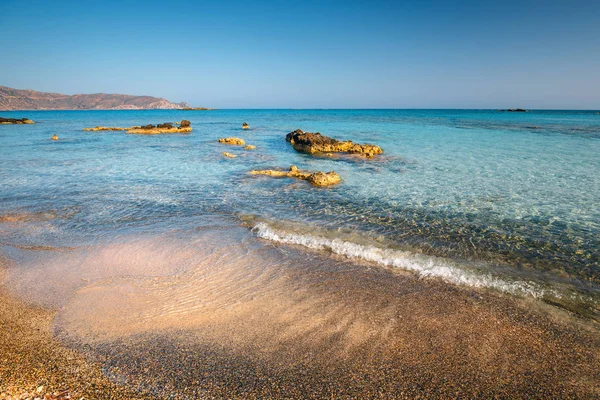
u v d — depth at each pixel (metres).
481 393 4.44
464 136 37.03
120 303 6.41
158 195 13.91
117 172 18.52
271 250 8.77
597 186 14.78
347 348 5.23
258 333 5.58
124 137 39.09
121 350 5.16
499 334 5.56
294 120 80.06
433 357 5.04
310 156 23.97
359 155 23.78
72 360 4.93
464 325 5.79
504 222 10.77
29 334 5.50
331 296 6.67
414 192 14.19
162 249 8.81
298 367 4.84
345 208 12.19
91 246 9.00
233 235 9.75
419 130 45.84
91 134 42.81
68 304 6.37
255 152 26.25
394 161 21.47
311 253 8.61
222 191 14.52
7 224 10.62
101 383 4.53
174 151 26.97
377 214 11.54
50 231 10.06
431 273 7.61
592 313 6.17
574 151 24.97
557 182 15.59
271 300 6.54
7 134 42.34
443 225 10.55
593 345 5.32
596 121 68.88
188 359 4.98
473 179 16.36
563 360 5.01
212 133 45.09
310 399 4.32
